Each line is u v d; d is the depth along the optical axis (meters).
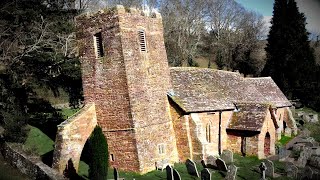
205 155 27.16
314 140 37.62
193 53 78.88
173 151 28.20
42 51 38.03
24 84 38.75
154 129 26.66
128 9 25.88
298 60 61.62
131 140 25.22
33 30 38.31
